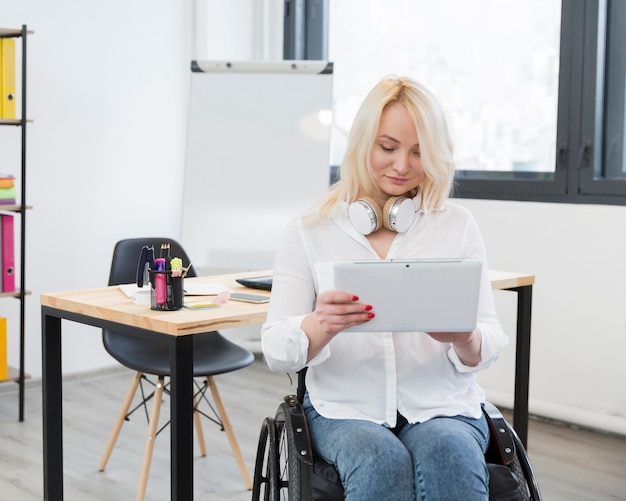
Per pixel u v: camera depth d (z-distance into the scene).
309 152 4.39
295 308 1.94
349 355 1.92
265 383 4.47
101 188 4.58
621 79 3.87
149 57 4.73
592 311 3.82
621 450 3.60
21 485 3.12
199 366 2.97
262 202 4.44
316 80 4.41
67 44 4.41
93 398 4.21
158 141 4.79
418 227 1.99
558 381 3.95
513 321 4.07
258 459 2.08
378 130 1.92
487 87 4.30
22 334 3.87
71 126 4.45
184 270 2.39
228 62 4.47
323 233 1.98
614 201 3.81
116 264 3.21
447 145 1.94
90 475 3.23
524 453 1.89
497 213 4.11
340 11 4.94
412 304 1.73
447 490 1.71
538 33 4.10
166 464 3.37
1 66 3.85
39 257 4.39
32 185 4.34
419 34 4.57
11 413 3.98
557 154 3.97
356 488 1.71
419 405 1.91
